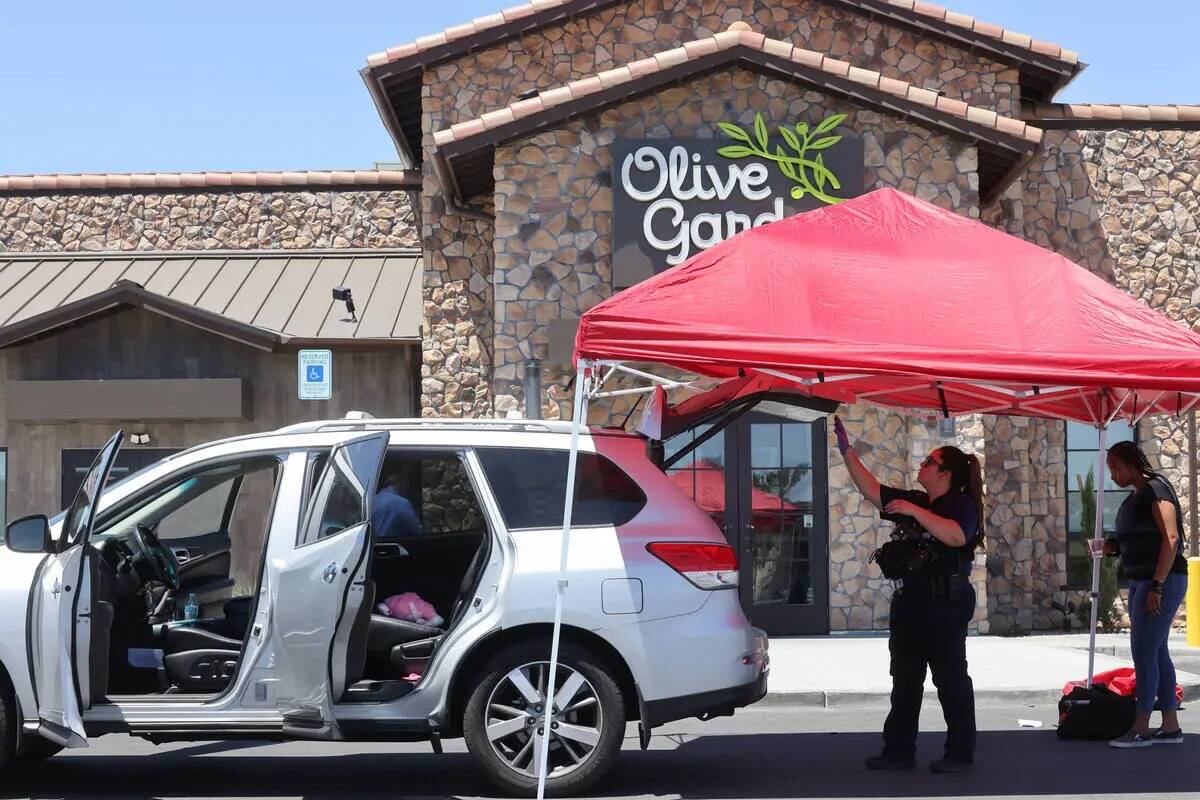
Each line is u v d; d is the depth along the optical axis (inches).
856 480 330.6
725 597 294.4
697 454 615.5
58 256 741.3
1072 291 310.7
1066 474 668.7
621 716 287.4
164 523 371.9
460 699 291.7
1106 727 360.8
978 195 620.4
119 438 280.2
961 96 683.4
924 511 315.0
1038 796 289.6
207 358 674.2
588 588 286.8
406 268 730.2
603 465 299.7
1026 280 312.5
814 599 609.6
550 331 597.0
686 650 288.0
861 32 692.7
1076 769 319.9
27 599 279.4
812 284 308.2
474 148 602.5
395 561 344.2
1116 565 661.9
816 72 598.2
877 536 610.2
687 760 338.3
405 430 299.0
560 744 288.2
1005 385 340.8
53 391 665.6
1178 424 670.5
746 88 609.9
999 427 661.3
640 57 701.3
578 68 701.3
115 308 666.8
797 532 612.7
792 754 346.9
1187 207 677.9
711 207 598.5
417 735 287.6
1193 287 674.8
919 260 318.3
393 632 309.6
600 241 606.9
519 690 287.4
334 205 751.1
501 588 287.0
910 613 320.8
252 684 279.0
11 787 305.0
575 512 294.7
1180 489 668.1
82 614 275.4
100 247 749.9
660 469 305.6
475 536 348.2
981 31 671.8
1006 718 408.5
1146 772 315.0
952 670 319.0
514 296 605.6
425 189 694.5
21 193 750.5
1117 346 297.1
